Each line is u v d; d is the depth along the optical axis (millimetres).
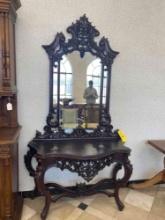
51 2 2182
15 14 2000
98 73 2389
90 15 2295
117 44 2426
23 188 2447
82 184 2369
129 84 2551
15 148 2080
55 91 2312
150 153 2779
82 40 2281
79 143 2332
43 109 2355
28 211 2230
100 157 2025
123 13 2381
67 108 2373
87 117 2436
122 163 2197
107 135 2512
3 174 1803
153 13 2467
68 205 2357
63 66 2289
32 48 2219
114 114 2572
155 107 2688
